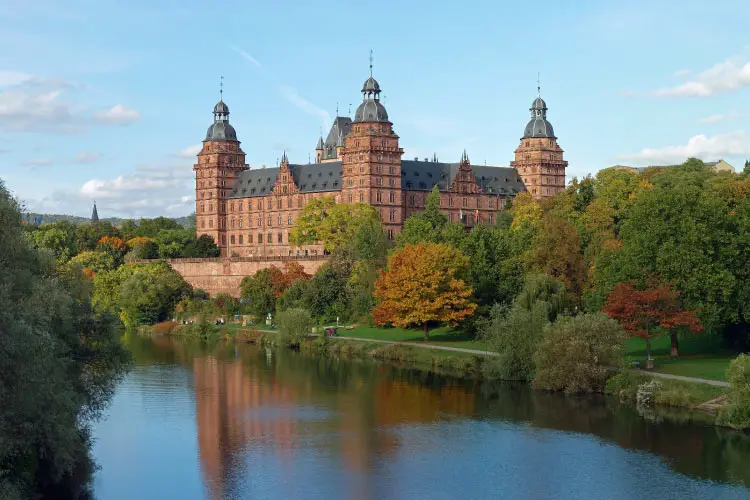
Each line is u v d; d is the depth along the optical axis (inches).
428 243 5383.9
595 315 3777.1
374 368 4603.8
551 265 4921.3
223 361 4955.7
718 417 3112.7
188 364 4835.1
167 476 2723.9
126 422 3393.2
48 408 2153.1
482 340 4515.3
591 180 6614.2
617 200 6176.2
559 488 2583.7
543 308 4040.4
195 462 2864.2
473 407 3555.6
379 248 6412.4
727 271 3836.1
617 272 4173.2
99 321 2834.6
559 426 3216.0
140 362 4923.7
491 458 2871.6
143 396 3892.7
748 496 2486.5
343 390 3991.1
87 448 2896.2
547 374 3777.1
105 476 2726.4
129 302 6845.5
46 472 2544.3
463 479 2677.2
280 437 3159.5
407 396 3814.0
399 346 5000.0
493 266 5369.1
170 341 6028.5
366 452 2960.1
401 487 2615.7
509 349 4050.2
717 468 2709.2
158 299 6993.1
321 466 2817.4
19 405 2038.6
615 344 3690.9
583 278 4852.4
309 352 5310.0
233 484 2655.0
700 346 4153.5
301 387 4082.2
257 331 6072.8
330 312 6205.7
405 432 3203.7
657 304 3747.5
